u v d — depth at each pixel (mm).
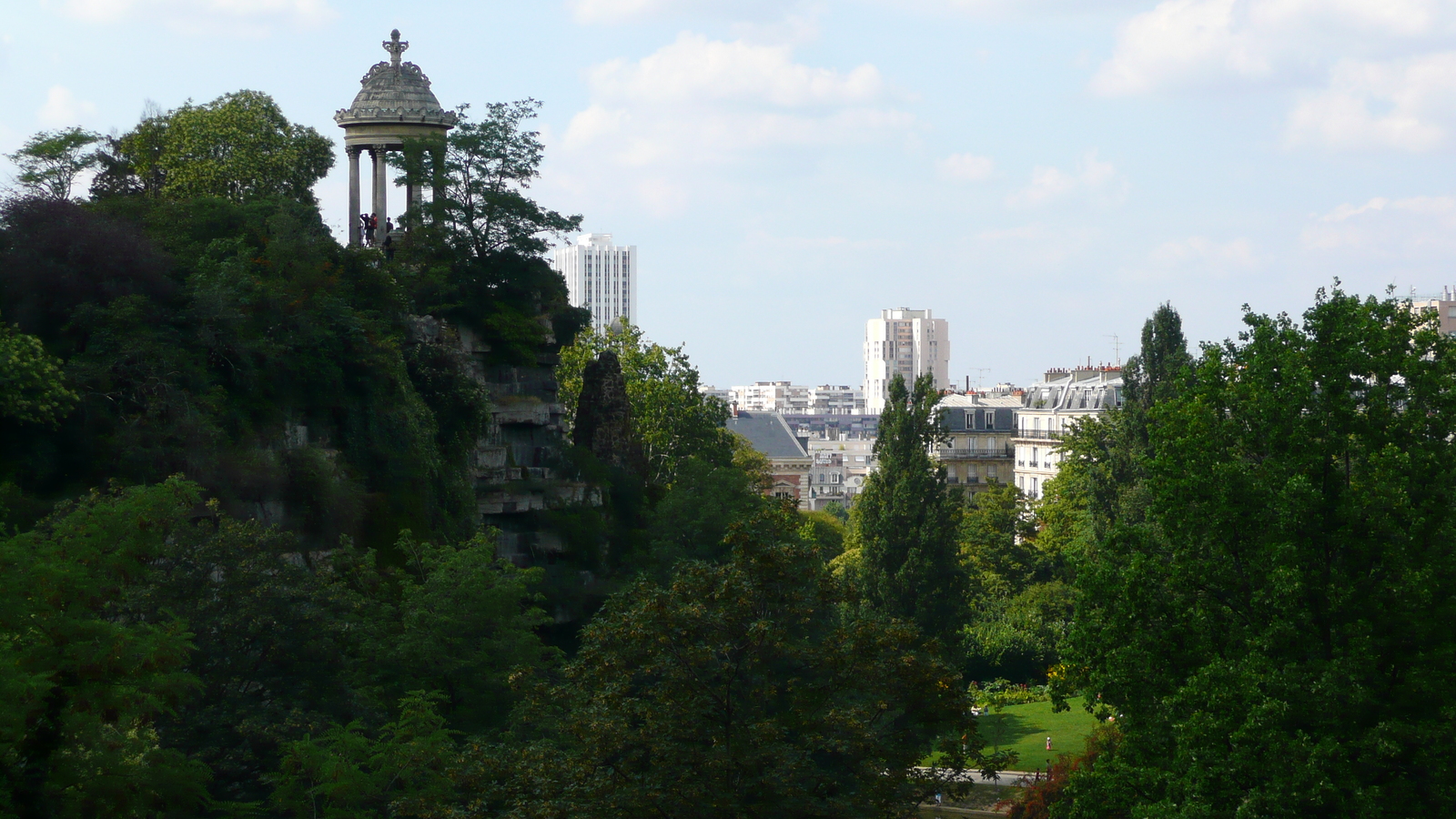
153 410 55562
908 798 38031
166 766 36094
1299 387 45469
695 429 127375
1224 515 45625
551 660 55219
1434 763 40406
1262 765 40375
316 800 40250
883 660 38750
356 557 53719
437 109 85688
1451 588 42906
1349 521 43562
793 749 37188
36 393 51812
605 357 92062
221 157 86000
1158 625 47594
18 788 32375
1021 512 168625
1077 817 47562
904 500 105625
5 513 46531
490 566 55031
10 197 59875
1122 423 124812
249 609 43875
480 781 39500
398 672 49188
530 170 82812
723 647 37281
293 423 62906
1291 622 43438
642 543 84000
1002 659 120188
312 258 68812
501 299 82750
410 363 72500
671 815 35062
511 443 82312
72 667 32906
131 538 37656
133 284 59656
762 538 38719
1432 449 44844
